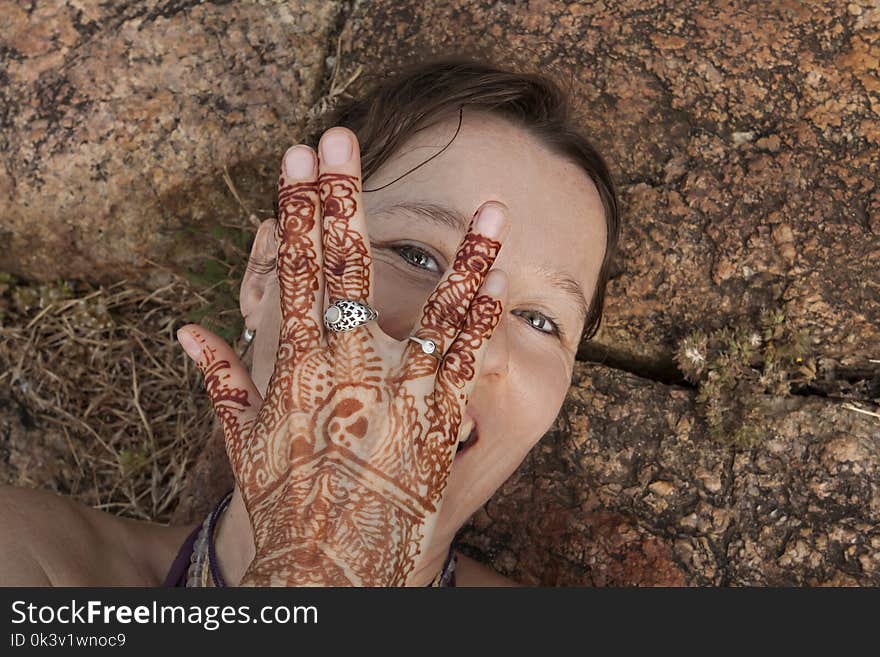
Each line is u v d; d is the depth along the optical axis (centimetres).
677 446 68
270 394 39
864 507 64
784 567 64
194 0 75
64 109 74
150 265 80
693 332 68
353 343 39
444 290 40
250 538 51
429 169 51
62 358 84
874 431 65
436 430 39
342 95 74
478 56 72
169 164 75
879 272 65
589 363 72
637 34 71
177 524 77
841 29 69
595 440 69
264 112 74
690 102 70
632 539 67
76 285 84
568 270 53
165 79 74
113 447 85
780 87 69
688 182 69
